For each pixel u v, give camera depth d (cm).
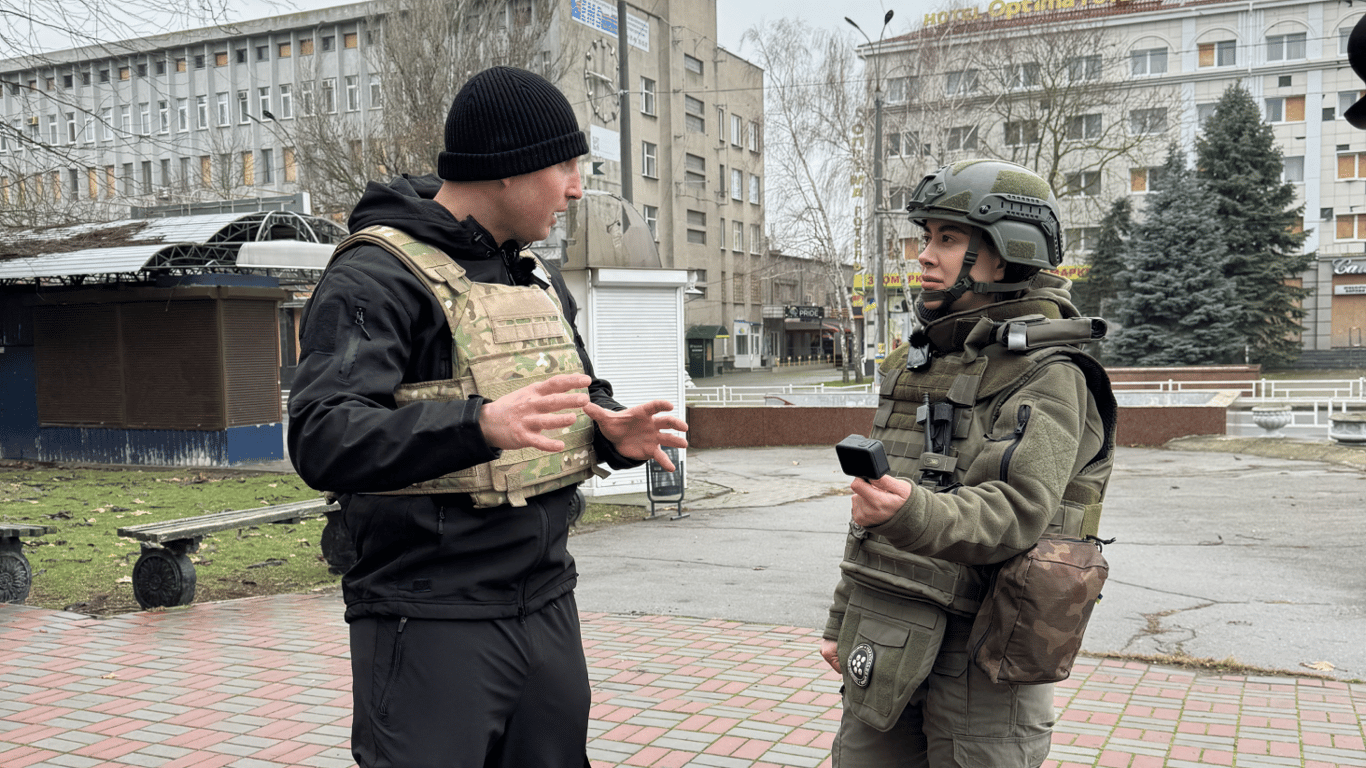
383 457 147
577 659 193
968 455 189
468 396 171
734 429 2058
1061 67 3428
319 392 156
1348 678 480
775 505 1198
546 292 198
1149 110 3850
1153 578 726
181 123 4700
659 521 1062
